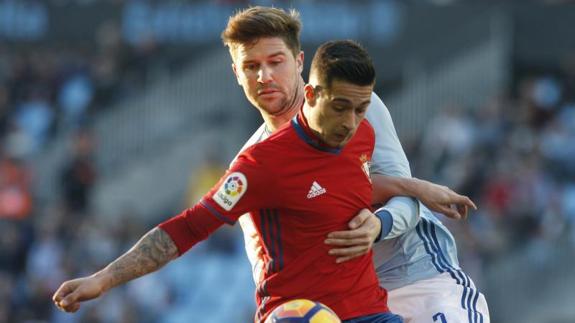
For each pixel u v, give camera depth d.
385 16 76.81
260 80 18.53
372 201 19.20
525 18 77.25
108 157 71.12
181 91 73.31
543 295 58.75
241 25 18.53
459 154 66.56
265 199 17.00
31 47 77.50
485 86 75.31
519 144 68.25
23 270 58.00
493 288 58.47
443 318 19.80
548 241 59.84
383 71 76.50
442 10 76.69
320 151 17.09
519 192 62.81
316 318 16.27
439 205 18.98
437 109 74.75
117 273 16.70
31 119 72.00
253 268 18.56
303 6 76.81
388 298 20.28
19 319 55.69
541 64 77.00
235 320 58.69
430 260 20.45
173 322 57.91
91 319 54.75
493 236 59.47
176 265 59.84
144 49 75.00
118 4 77.12
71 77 74.12
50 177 69.12
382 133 19.36
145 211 69.19
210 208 16.94
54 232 59.25
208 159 67.06
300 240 17.16
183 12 76.12
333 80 16.48
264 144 17.06
